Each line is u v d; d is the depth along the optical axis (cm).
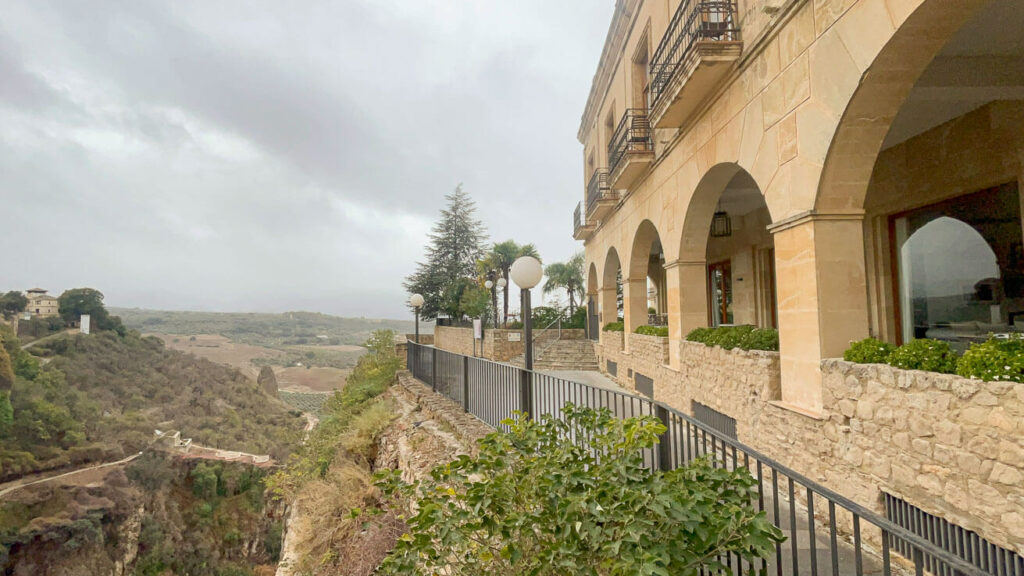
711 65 610
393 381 1587
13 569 3891
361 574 616
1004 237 527
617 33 1222
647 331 1144
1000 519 265
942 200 597
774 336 593
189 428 6681
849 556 365
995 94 502
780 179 513
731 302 1309
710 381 716
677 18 710
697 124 747
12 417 5059
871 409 373
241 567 5103
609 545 195
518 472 273
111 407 6419
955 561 109
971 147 555
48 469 4891
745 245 1198
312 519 902
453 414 866
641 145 1034
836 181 443
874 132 420
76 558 4147
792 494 182
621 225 1335
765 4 536
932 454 314
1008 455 262
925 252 634
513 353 2139
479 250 4356
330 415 1686
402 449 813
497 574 263
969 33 441
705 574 244
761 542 181
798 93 478
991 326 540
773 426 520
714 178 723
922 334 642
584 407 318
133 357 7856
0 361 5538
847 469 400
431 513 259
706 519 199
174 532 4988
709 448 639
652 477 222
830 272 448
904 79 386
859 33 390
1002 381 267
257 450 6788
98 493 4675
